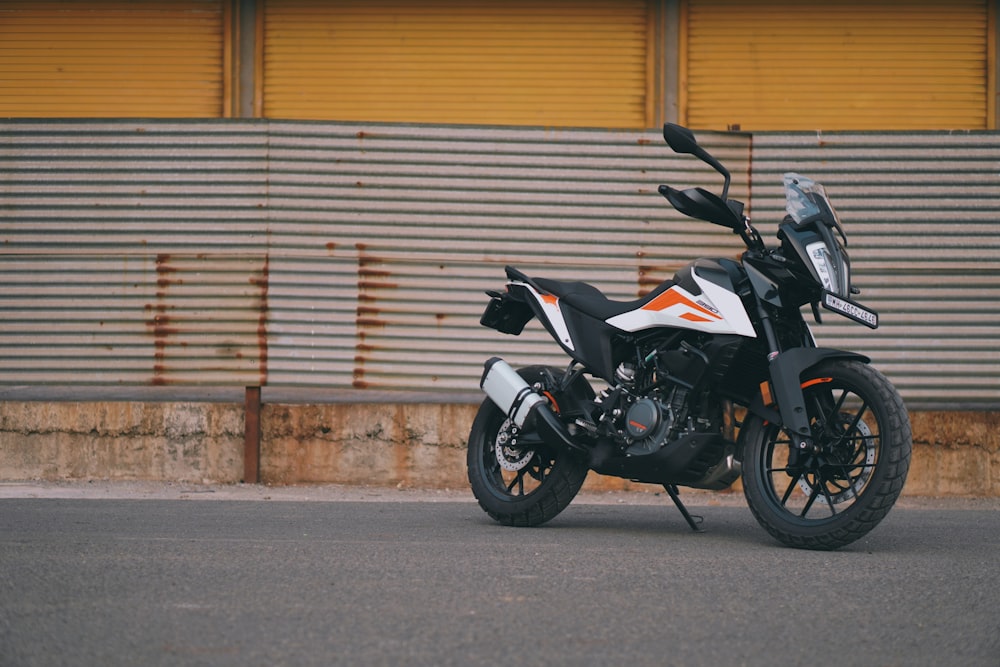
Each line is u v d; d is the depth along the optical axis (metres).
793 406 5.25
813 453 5.27
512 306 6.47
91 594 4.06
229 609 3.84
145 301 8.48
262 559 4.75
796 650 3.44
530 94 9.23
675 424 5.63
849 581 4.46
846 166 8.53
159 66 9.31
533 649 3.39
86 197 8.48
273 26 9.30
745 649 3.43
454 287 8.48
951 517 6.75
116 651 3.35
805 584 4.38
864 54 9.24
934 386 8.52
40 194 8.48
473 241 8.48
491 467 6.32
